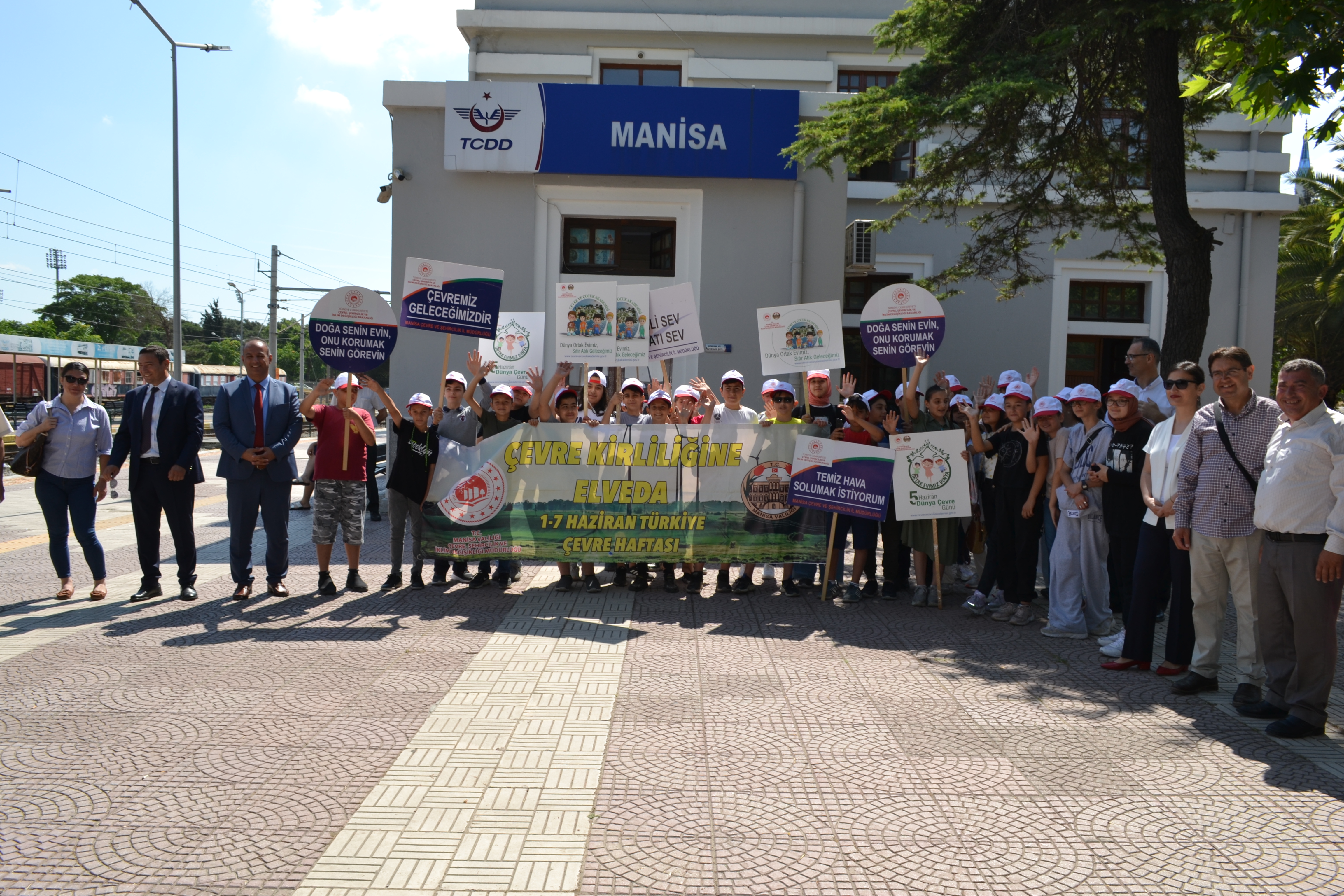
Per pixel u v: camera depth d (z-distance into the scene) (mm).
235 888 2896
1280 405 4484
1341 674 5582
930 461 6918
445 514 7238
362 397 14828
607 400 8555
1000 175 12750
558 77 15984
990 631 6312
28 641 5703
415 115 11375
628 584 7602
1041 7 9547
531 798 3574
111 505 13484
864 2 16078
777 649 5750
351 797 3555
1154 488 5414
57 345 37844
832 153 9930
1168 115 9250
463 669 5203
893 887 2959
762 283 11500
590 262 11820
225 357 107562
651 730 4316
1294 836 3338
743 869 3057
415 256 11398
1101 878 3027
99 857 3080
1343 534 4145
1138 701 4867
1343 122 5801
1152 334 16797
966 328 16719
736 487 7328
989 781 3793
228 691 4773
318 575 7613
